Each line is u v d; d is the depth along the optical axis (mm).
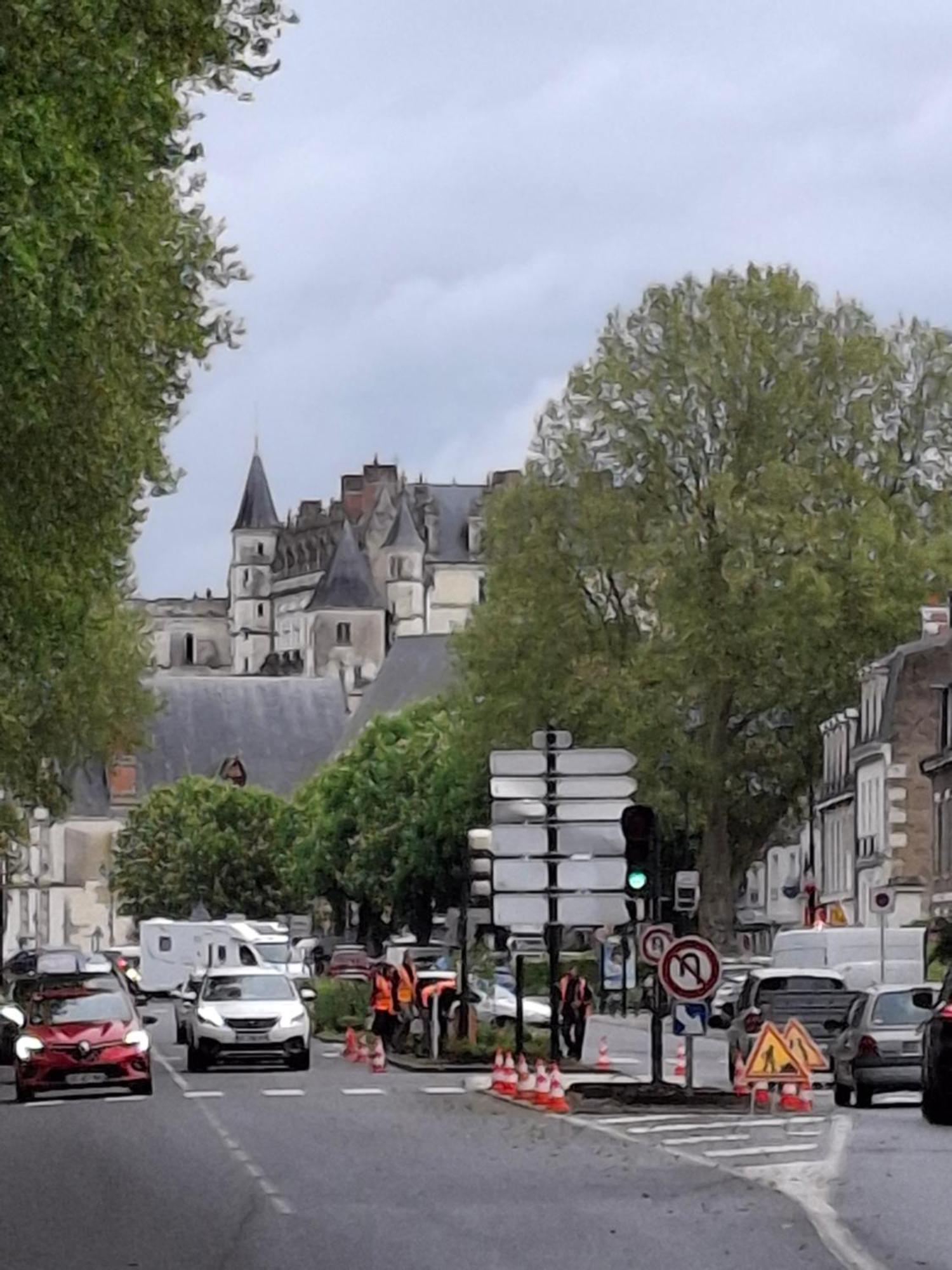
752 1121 36312
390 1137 33344
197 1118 38344
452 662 94250
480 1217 22078
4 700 62469
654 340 89000
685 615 84750
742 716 89625
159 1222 22016
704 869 88500
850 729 104688
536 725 87562
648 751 85312
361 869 135000
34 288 26891
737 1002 51844
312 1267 18281
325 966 130625
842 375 88750
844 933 68312
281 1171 27719
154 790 184625
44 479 38625
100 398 38062
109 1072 44438
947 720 93188
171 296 42406
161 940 108625
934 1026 34906
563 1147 30953
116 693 80312
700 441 88000
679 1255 18812
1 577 40500
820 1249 19094
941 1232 20406
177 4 29250
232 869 177125
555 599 88000
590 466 88188
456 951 65188
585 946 114000
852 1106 41281
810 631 84750
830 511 86438
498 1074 43812
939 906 91438
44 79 26906
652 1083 40312
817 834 111312
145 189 36469
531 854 44812
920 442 90188
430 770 132250
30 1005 45875
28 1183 26656
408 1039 60438
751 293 89250
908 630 86375
